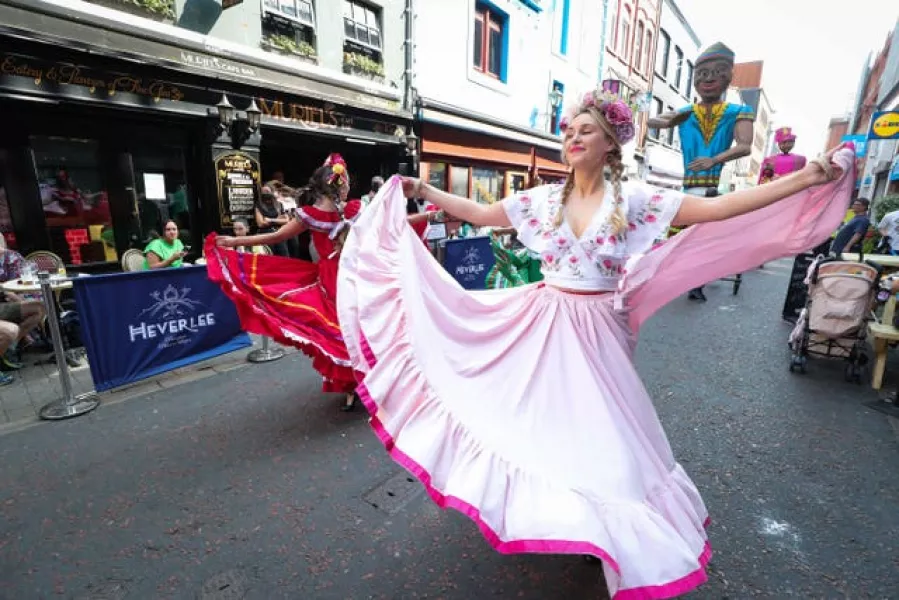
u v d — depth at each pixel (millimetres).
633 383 1748
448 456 1646
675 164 24562
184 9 6379
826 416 3594
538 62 13672
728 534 2312
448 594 1962
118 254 6578
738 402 3824
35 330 4992
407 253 1979
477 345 1882
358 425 3391
